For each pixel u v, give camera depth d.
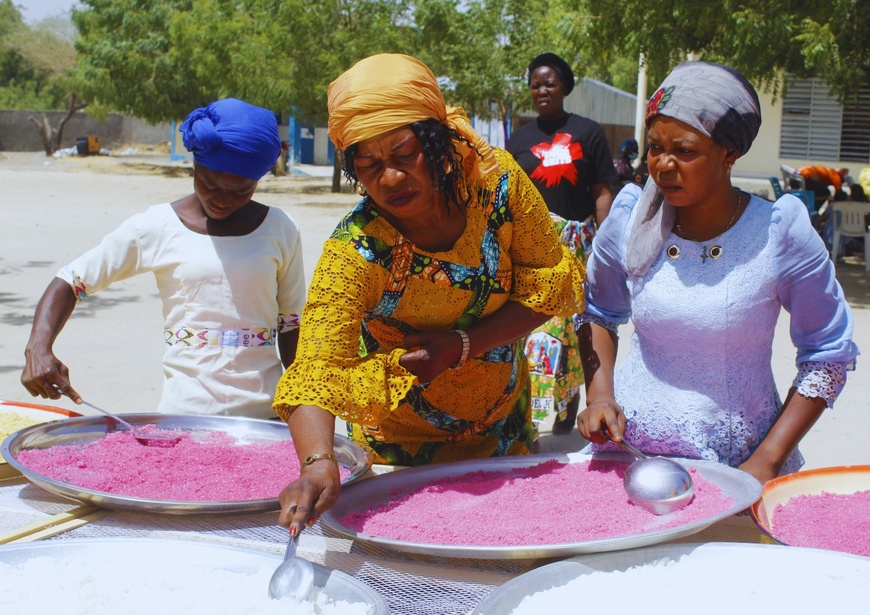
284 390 1.70
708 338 2.00
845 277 10.60
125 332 7.56
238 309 2.58
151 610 1.36
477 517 1.77
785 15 9.40
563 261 2.08
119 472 2.01
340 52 20.92
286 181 26.80
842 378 1.99
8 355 6.64
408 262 1.89
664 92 1.88
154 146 42.56
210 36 22.62
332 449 1.62
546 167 4.64
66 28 59.25
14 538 1.69
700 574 1.50
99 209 17.47
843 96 11.40
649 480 1.78
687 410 2.06
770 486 1.84
